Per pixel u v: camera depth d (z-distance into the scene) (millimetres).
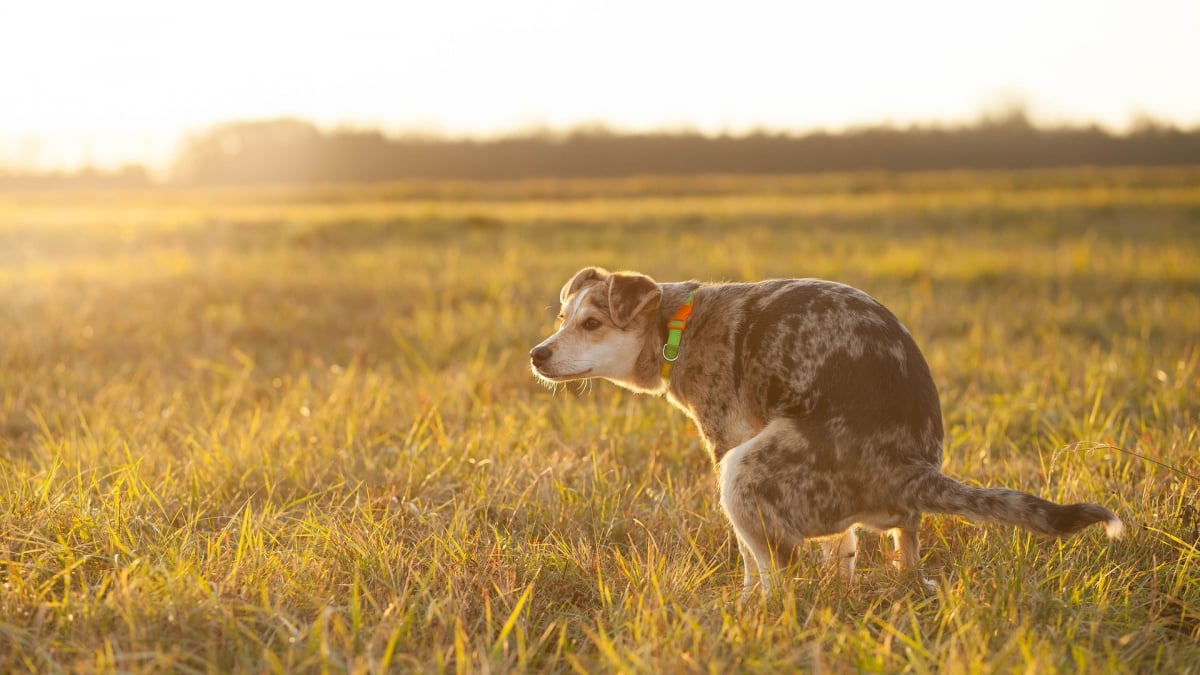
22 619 3832
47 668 3521
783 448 4223
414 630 3867
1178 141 62000
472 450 6160
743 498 4234
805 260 16453
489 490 5516
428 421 6551
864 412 4184
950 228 23188
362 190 42812
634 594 4105
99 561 4406
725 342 4648
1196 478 4945
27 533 4504
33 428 7156
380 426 6875
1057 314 11453
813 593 4148
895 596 4277
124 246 20859
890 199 31516
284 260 17094
